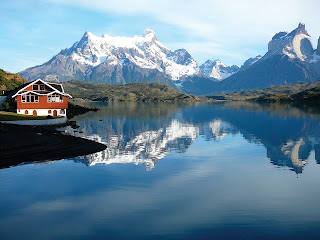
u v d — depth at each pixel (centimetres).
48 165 4222
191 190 3319
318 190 3378
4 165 4122
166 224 2450
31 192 3147
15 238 2211
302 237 2253
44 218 2538
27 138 5800
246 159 5047
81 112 17888
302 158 5141
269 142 6981
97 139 7238
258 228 2398
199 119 13712
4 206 2778
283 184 3575
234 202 2964
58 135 6575
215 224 2458
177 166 4475
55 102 10844
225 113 18212
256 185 3547
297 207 2842
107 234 2281
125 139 7362
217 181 3688
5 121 7981
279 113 17675
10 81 16538
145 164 4550
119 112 18475
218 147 6262
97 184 3462
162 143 6794
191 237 2247
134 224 2447
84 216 2583
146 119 13475
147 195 3127
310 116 15112
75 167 4178
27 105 10481
